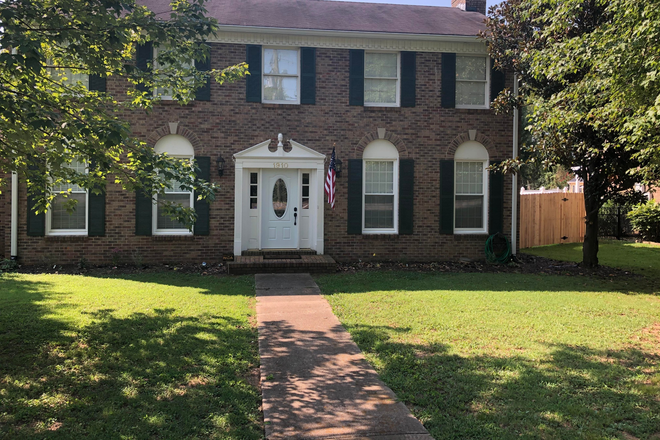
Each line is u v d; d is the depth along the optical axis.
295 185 12.67
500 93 12.02
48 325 6.27
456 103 13.26
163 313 7.14
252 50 12.18
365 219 13.01
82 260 11.52
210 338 5.95
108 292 8.59
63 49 5.85
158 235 12.00
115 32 5.18
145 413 3.90
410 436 3.66
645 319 7.17
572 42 7.52
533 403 4.21
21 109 4.54
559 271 12.08
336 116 12.62
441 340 6.04
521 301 8.31
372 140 12.77
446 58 12.98
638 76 6.54
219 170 12.07
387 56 13.00
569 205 19.14
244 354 5.46
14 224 11.49
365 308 7.76
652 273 11.81
